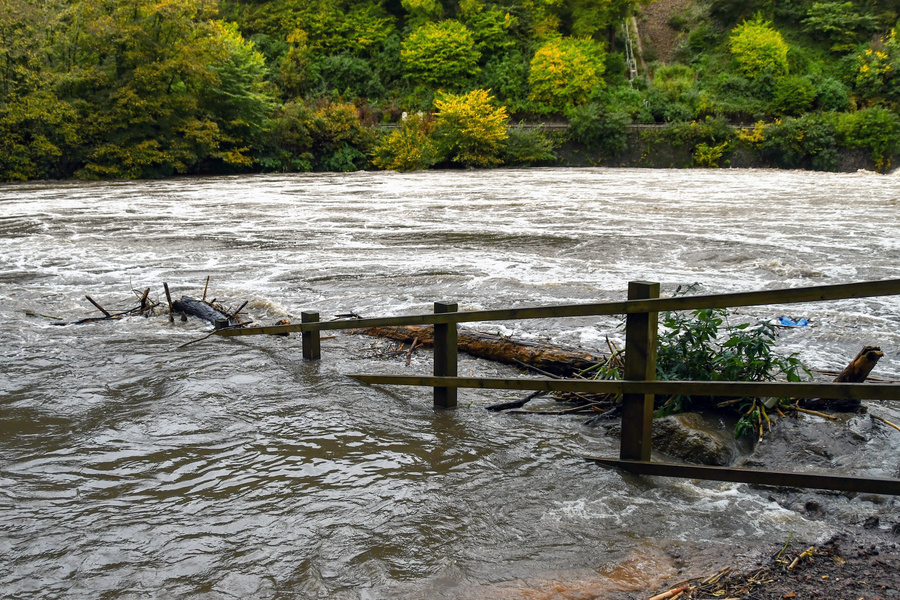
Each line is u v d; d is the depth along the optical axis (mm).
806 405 4504
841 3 52969
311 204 21828
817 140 41156
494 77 51344
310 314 6145
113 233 15734
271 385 5492
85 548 3127
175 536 3240
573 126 44938
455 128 42250
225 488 3738
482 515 3461
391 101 50625
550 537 3256
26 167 32750
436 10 54531
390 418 4832
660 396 4805
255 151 41219
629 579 2910
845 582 2854
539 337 7332
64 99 34562
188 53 35438
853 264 11688
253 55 43188
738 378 4555
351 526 3338
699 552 3125
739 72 49906
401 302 9242
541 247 13500
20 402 5062
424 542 3201
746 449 4227
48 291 9961
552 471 3979
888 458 3854
